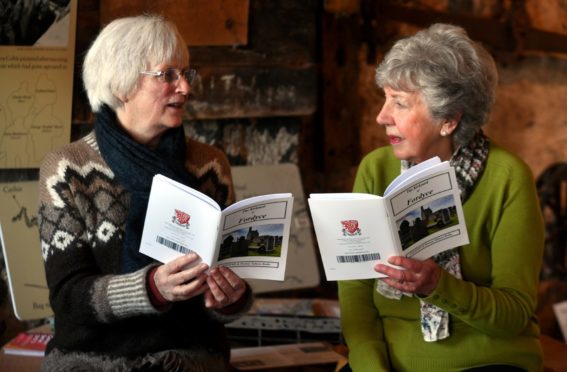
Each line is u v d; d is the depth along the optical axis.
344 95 3.69
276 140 3.54
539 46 3.79
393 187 2.06
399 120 2.24
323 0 3.59
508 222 2.25
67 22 3.08
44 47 3.07
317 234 2.05
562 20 3.84
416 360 2.30
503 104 3.87
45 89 3.08
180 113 2.31
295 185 3.41
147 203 2.26
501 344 2.27
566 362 2.82
